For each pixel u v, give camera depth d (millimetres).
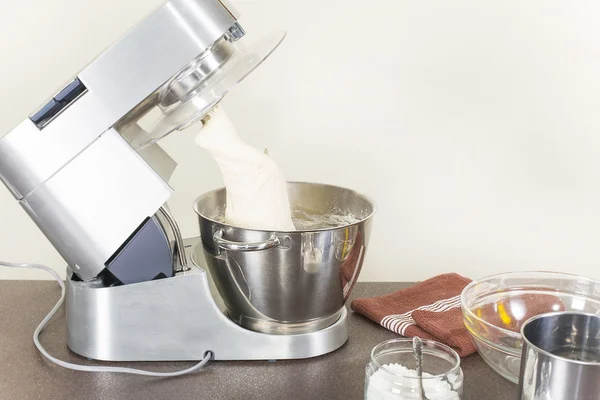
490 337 1064
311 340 1187
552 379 825
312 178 1915
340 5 1812
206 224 1147
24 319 1329
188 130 1840
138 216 1118
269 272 1127
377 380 974
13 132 1073
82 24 1791
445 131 1902
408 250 1984
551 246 1984
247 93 1855
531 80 1878
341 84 1856
